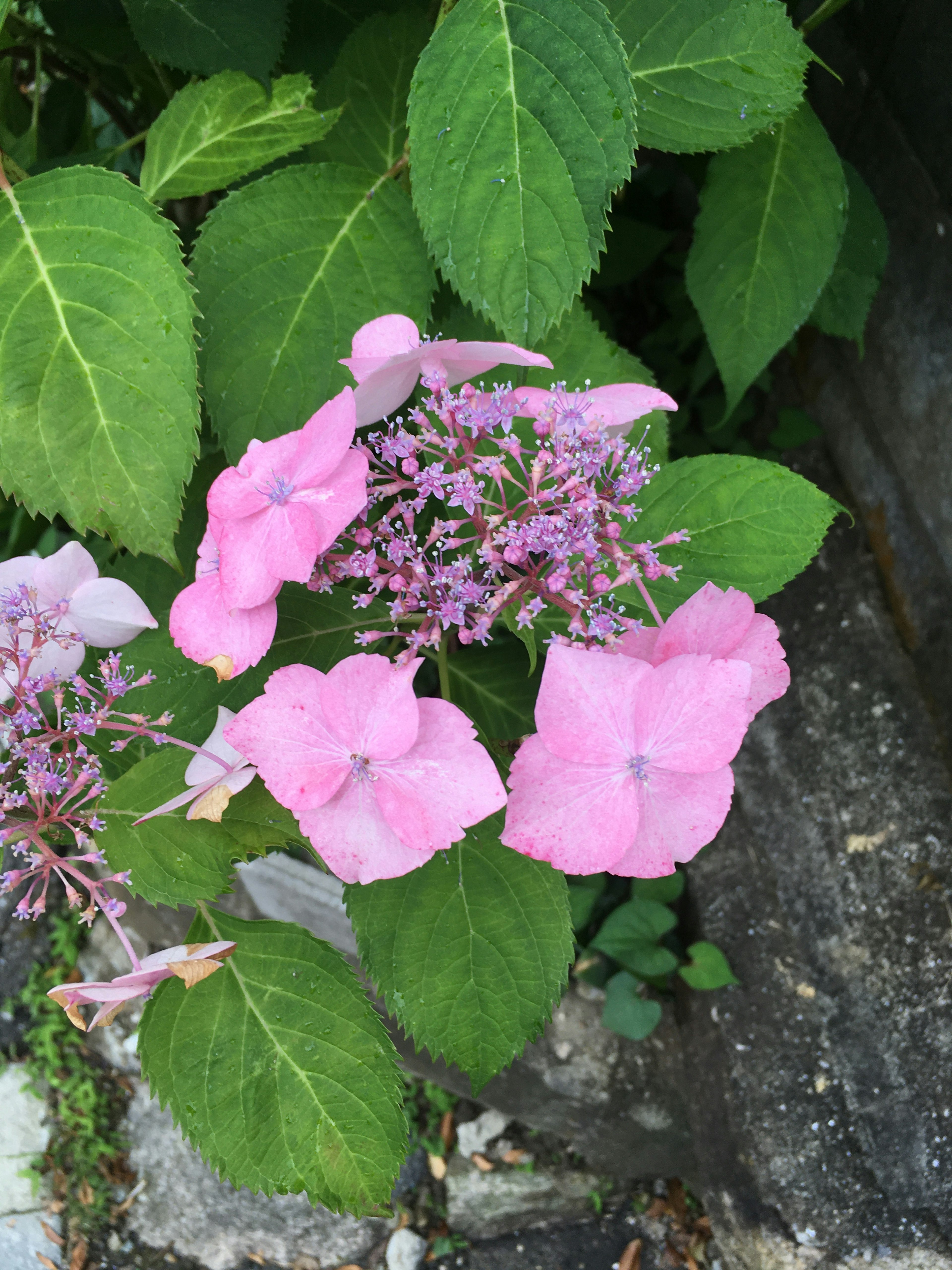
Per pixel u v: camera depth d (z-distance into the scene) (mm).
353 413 296
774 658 308
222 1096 336
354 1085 336
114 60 454
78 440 313
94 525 315
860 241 466
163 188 363
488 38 314
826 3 421
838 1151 488
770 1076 506
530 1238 617
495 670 444
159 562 389
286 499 302
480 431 315
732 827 564
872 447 574
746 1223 504
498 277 325
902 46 475
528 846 291
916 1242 469
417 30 398
